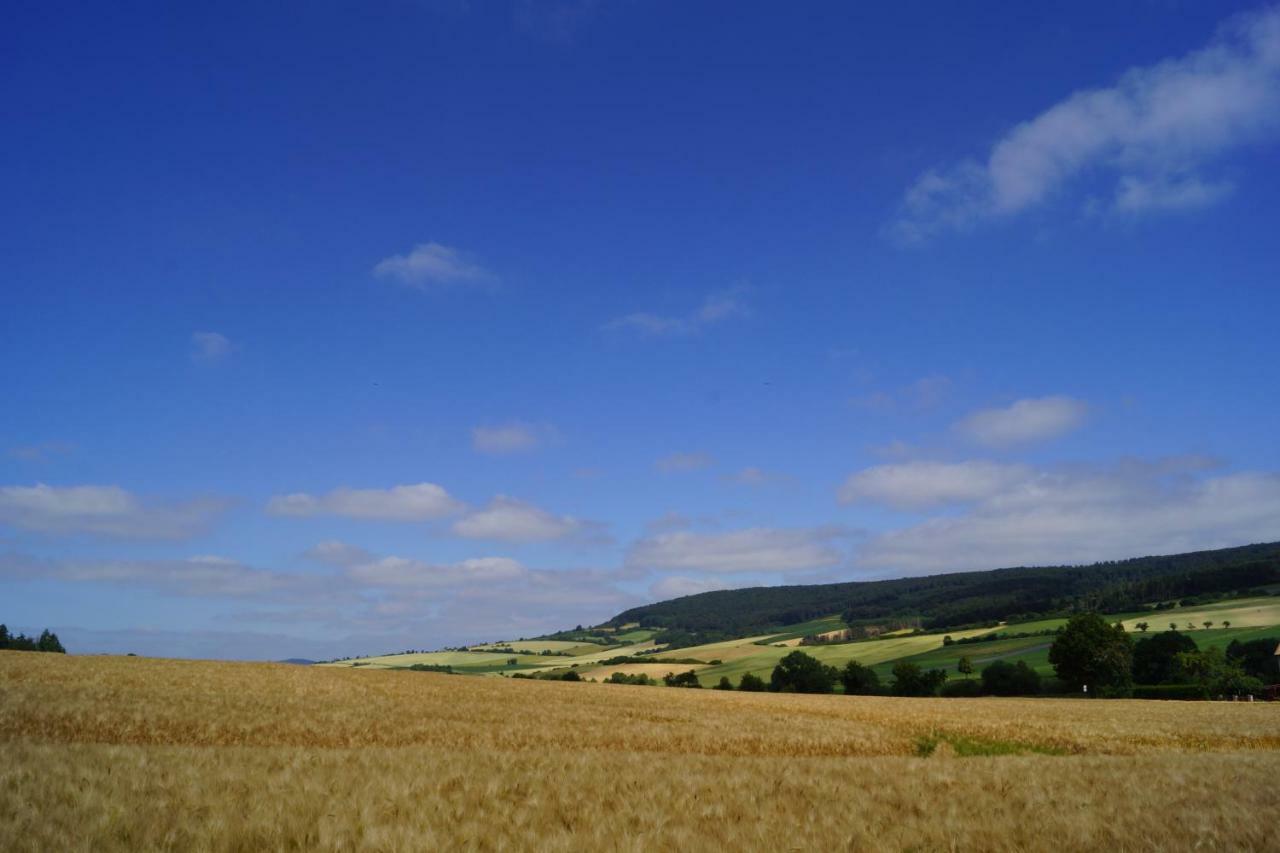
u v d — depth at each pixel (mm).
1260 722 43719
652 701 53062
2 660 49969
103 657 59500
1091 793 15961
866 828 12062
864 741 33969
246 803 11531
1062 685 87062
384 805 11758
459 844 10078
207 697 35875
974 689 89750
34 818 10078
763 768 18844
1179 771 19625
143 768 14039
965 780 17672
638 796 13781
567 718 37375
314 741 27375
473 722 34094
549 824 11594
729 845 10805
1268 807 14094
